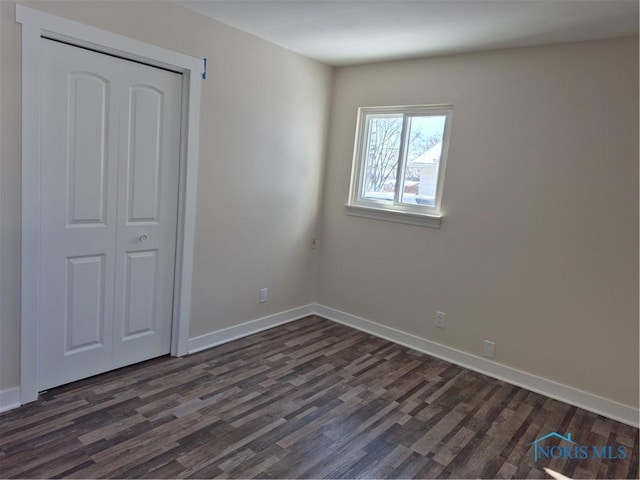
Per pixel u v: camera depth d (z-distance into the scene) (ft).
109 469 6.17
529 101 9.34
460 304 10.66
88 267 8.26
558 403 9.12
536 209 9.40
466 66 10.18
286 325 12.59
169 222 9.43
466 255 10.48
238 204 10.68
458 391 9.35
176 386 8.63
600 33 8.21
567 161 8.95
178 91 9.10
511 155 9.65
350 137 12.44
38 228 7.29
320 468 6.57
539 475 6.81
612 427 8.34
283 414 7.95
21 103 6.80
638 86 8.12
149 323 9.47
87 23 7.37
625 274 8.46
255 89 10.48
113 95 8.09
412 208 11.47
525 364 9.78
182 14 8.69
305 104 11.93
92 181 8.05
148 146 8.78
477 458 7.11
